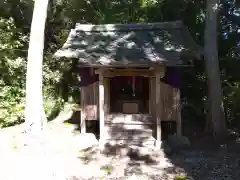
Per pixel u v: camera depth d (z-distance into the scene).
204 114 11.17
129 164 7.18
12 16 11.75
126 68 8.74
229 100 10.85
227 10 12.18
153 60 7.76
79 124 10.66
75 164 7.12
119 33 9.77
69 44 9.20
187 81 11.89
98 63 7.93
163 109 8.84
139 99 10.81
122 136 8.56
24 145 8.18
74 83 13.69
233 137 9.28
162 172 6.64
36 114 8.89
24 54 11.80
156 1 13.31
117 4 14.84
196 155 7.84
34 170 6.59
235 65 11.28
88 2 14.27
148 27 9.87
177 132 8.79
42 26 9.02
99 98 8.73
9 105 10.72
